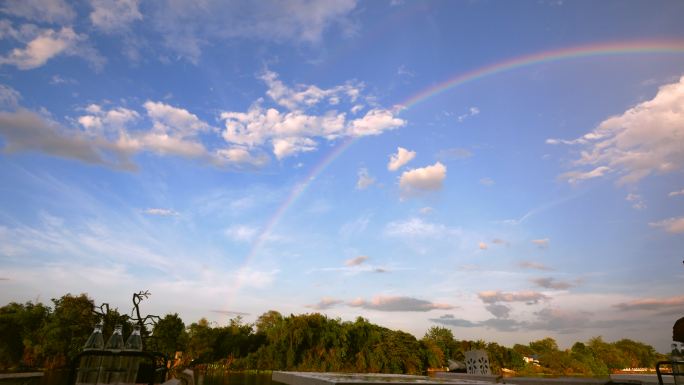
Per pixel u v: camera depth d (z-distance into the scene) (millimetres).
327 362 57750
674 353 8891
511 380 14375
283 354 57875
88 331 29297
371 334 62656
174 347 36281
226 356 59531
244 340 61812
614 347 85062
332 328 61125
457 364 34438
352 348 61438
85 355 4625
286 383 9094
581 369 72125
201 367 56688
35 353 36094
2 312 43094
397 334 65500
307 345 59750
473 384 6277
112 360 4824
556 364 71812
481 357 20500
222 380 39406
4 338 39969
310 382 7180
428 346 67562
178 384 7688
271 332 60094
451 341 78625
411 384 5953
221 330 63469
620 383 11086
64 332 32156
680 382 8492
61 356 34344
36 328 41156
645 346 96188
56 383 17922
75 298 32750
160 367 7023
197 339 58094
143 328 13758
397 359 60344
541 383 13172
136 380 5004
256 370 56656
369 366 59500
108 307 13648
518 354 72875
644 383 10805
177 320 37062
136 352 4789
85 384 4574
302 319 60062
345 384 6133
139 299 13891
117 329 5156
